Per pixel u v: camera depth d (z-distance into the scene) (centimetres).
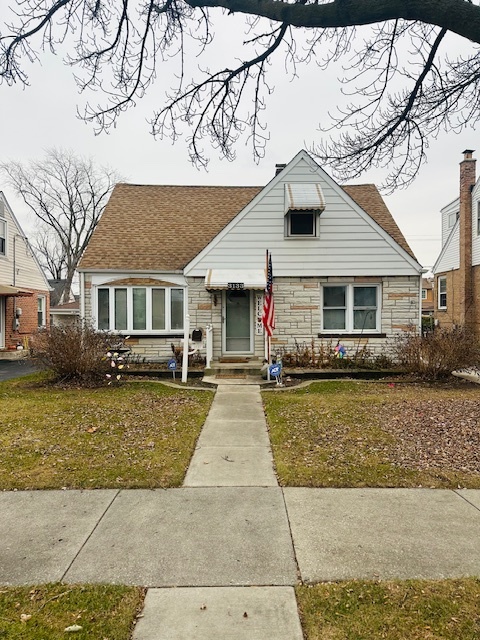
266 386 1048
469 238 2312
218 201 1630
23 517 393
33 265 2459
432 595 279
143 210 1555
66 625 255
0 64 455
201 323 1315
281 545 343
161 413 772
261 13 369
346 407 803
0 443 598
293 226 1309
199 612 267
